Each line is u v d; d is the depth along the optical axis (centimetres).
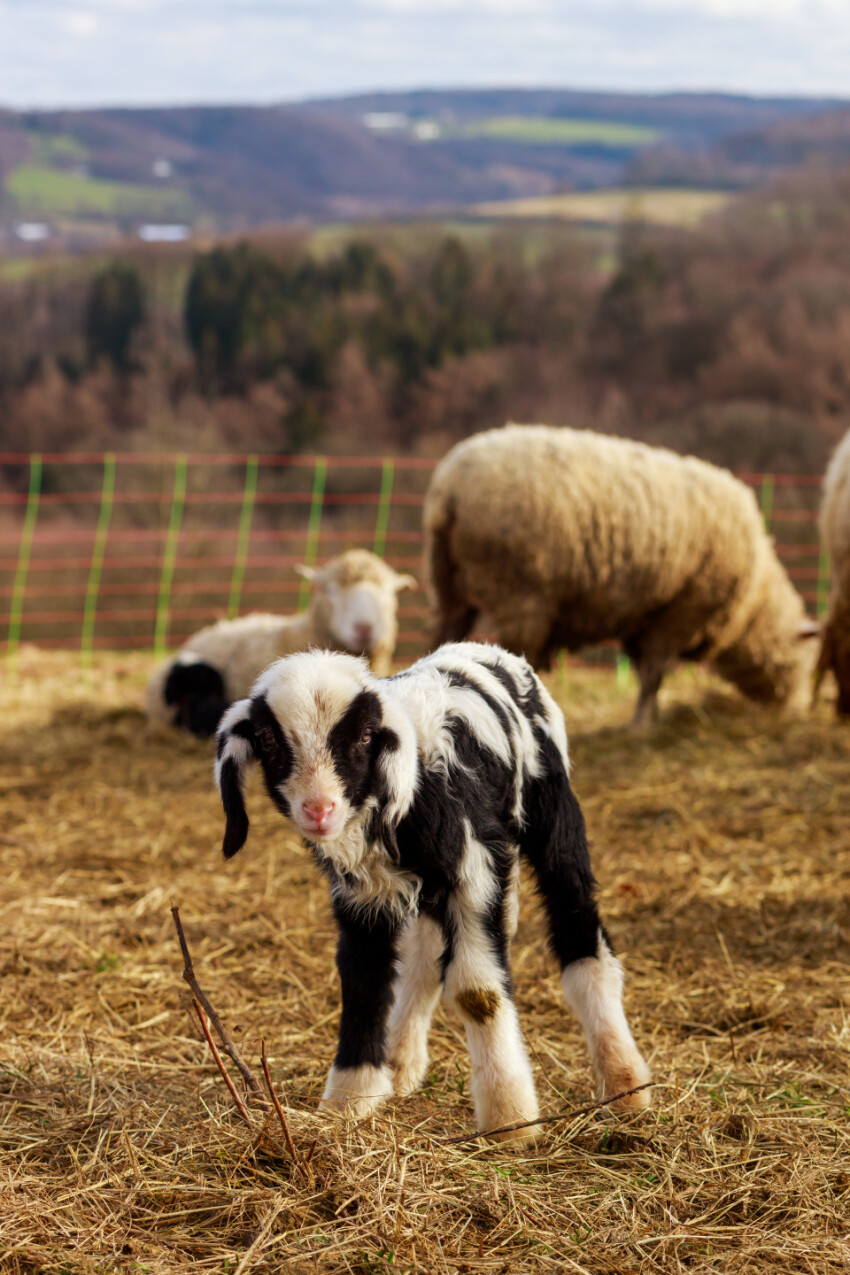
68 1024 413
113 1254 259
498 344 3281
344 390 3055
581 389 3045
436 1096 347
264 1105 321
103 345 3183
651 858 596
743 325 2933
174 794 723
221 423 2966
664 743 830
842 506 829
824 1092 352
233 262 3353
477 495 772
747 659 915
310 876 578
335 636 773
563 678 1077
